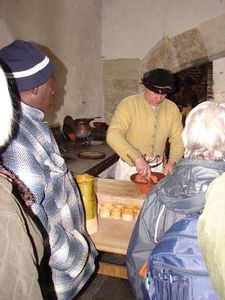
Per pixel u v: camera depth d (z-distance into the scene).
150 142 2.30
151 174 1.77
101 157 2.78
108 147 3.16
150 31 3.92
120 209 1.53
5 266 0.56
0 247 0.56
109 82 4.20
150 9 3.87
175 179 0.95
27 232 0.64
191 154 0.95
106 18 4.07
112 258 2.45
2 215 0.58
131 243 1.10
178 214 0.93
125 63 4.08
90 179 1.38
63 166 1.15
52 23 3.11
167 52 3.90
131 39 4.00
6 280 0.56
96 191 1.65
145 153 2.32
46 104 1.20
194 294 0.76
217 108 0.95
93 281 2.23
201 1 3.69
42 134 1.10
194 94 3.94
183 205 0.87
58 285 1.13
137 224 1.08
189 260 0.76
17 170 0.93
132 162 2.04
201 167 0.91
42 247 0.72
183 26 3.80
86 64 3.82
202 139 0.92
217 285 0.66
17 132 0.98
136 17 3.94
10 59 1.08
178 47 3.86
